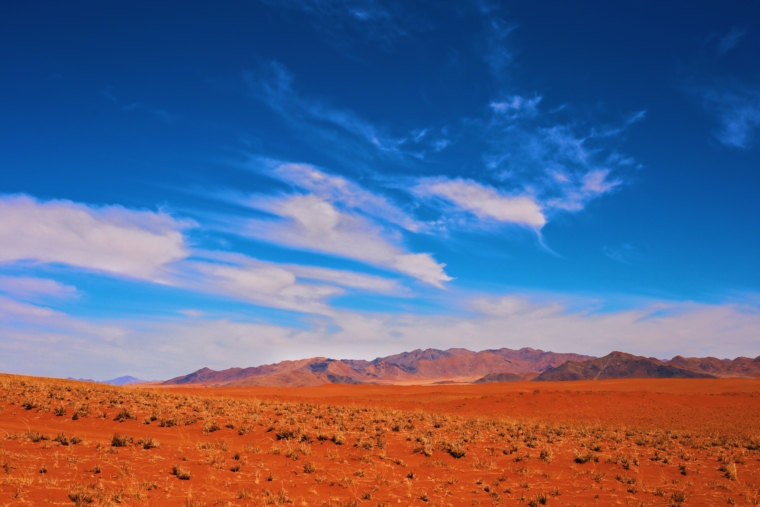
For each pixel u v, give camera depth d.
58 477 13.55
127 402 28.02
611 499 15.79
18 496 11.76
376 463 18.86
